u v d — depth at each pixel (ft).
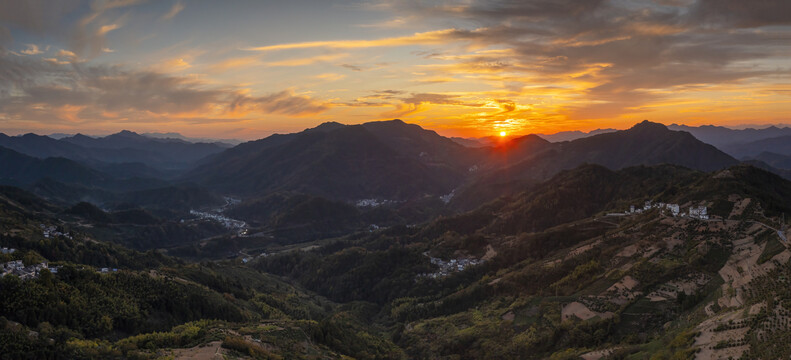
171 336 435.12
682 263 526.16
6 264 499.10
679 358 356.38
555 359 444.96
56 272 500.74
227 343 416.46
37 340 355.56
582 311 520.01
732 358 333.21
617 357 408.46
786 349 310.65
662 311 470.39
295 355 450.71
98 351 374.43
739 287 437.99
